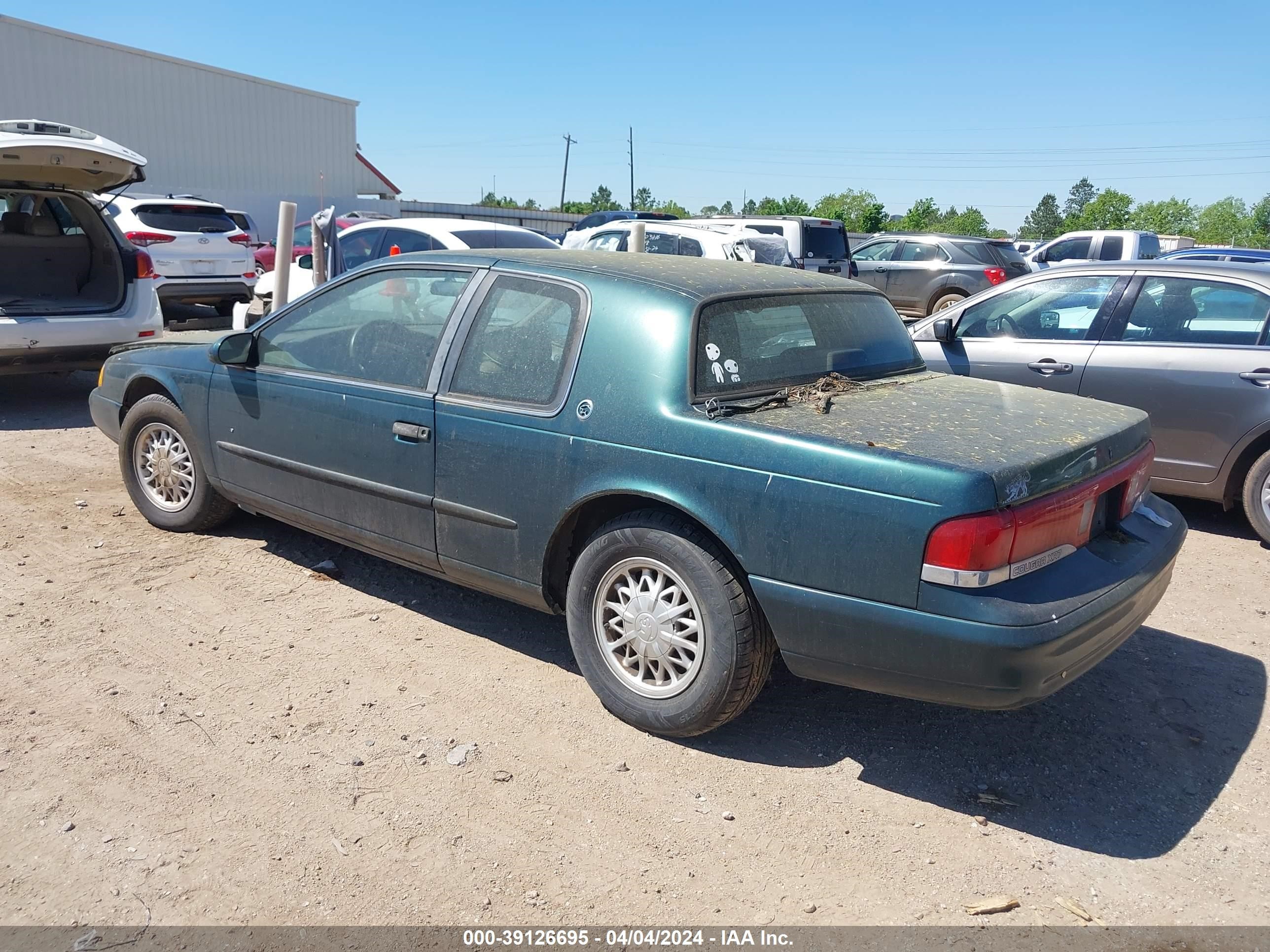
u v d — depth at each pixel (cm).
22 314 776
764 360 366
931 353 691
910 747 358
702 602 330
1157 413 602
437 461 392
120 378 548
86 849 283
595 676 365
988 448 309
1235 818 321
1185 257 1523
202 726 349
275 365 460
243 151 2922
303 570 496
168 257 1246
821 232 1608
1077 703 394
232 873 276
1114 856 300
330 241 1117
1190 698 402
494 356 385
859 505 297
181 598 456
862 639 304
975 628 284
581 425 352
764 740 358
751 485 315
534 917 264
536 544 368
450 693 381
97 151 748
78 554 504
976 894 280
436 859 286
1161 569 346
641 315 353
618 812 311
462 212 3944
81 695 366
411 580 491
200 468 511
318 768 327
